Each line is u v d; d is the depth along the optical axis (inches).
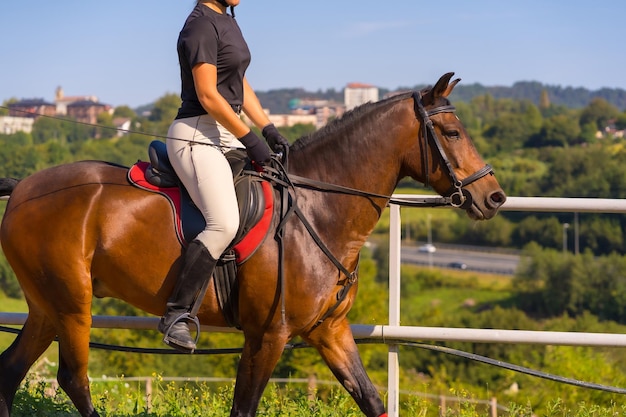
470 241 4365.2
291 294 205.8
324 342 220.1
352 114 215.6
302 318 207.3
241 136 201.8
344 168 213.6
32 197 214.2
